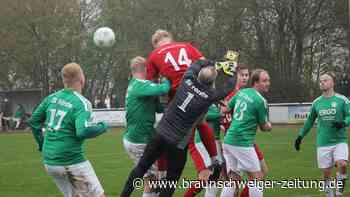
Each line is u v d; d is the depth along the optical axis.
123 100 51.47
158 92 9.08
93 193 8.34
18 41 49.09
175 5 49.56
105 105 50.34
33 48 49.38
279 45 47.56
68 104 8.12
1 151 24.55
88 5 53.56
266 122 10.46
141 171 8.75
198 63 8.70
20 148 25.98
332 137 12.12
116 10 50.75
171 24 49.97
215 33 48.09
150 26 50.28
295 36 47.28
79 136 7.92
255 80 10.66
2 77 50.00
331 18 46.78
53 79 51.22
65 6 49.91
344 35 47.09
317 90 46.12
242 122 10.44
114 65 51.09
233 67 8.90
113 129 38.78
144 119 9.83
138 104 9.77
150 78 9.41
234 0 47.41
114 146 25.72
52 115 8.23
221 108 11.05
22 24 49.03
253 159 10.44
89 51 50.31
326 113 12.07
